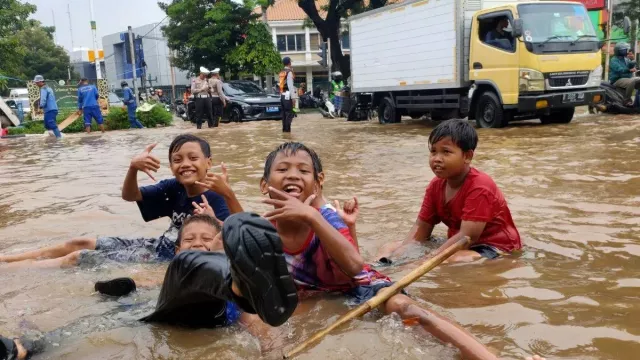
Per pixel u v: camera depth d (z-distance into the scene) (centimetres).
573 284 300
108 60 5581
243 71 2986
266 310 198
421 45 1438
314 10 2777
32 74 5222
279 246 199
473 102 1305
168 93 4950
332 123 1767
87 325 262
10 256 385
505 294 288
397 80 1554
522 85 1172
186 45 2983
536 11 1198
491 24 1237
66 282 335
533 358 215
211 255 236
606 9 2358
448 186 391
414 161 798
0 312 289
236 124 1892
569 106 1194
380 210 506
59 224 502
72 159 1052
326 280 296
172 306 249
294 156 290
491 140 997
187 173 396
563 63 1184
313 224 264
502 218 374
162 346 239
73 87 2417
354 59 1748
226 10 2833
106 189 678
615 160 708
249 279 194
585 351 223
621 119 1273
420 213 411
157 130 1864
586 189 547
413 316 246
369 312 268
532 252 364
